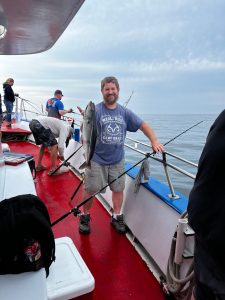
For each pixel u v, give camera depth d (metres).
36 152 6.18
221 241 0.92
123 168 2.78
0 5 1.66
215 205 0.95
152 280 2.19
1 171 2.07
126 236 2.81
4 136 7.02
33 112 8.30
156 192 2.40
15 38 2.43
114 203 2.88
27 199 1.29
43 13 1.78
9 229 1.12
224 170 0.93
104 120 2.57
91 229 2.93
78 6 1.63
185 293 1.75
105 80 2.51
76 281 1.45
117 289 2.07
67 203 3.58
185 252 1.76
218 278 0.96
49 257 1.24
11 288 1.09
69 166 5.11
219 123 0.98
